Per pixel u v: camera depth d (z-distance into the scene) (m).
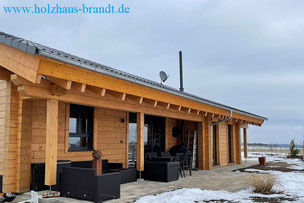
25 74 5.25
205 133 12.81
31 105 6.89
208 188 7.73
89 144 8.77
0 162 6.94
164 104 8.96
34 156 7.04
